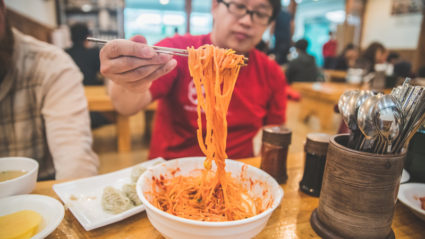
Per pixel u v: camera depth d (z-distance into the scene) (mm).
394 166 615
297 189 966
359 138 691
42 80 1283
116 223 750
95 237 690
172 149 1426
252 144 1533
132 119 4641
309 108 4047
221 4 1210
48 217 704
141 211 800
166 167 825
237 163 862
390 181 624
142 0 7516
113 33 6793
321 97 3637
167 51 748
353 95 705
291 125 4051
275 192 717
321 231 716
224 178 781
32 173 821
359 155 623
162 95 1304
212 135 797
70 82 1336
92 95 2838
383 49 4637
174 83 1315
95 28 6852
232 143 1432
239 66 776
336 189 677
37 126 1345
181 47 1184
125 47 702
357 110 670
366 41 8609
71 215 772
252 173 822
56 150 1228
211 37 1328
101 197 865
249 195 811
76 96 1339
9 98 1246
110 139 3615
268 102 1616
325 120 3697
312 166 910
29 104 1296
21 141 1309
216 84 737
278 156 972
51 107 1296
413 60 7074
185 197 789
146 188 722
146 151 3207
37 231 652
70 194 855
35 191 875
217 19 1251
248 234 592
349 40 7965
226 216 725
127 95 1180
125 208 788
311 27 10953
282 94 1617
